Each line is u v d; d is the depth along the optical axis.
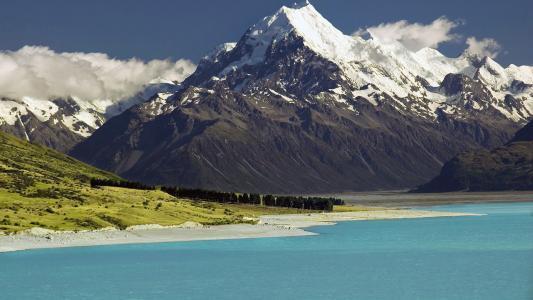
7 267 199.88
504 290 166.50
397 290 168.25
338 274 190.75
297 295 164.00
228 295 164.50
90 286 174.50
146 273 193.25
